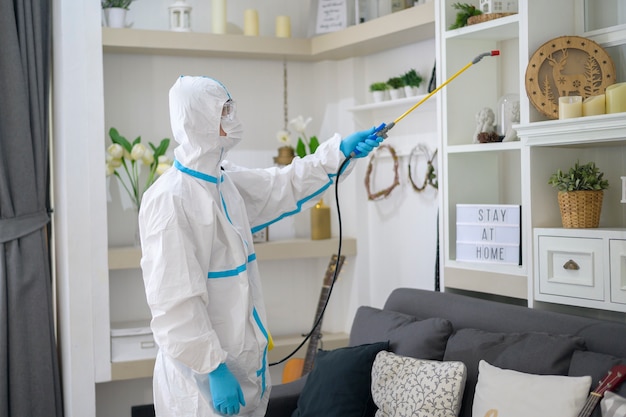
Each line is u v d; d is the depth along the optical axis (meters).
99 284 3.63
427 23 3.41
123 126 4.09
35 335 3.64
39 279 3.65
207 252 2.34
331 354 2.74
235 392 2.26
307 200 2.72
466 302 2.78
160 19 4.16
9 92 3.58
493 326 2.61
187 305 2.25
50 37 3.79
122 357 3.72
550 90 2.71
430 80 3.64
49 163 4.00
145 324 3.99
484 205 2.99
